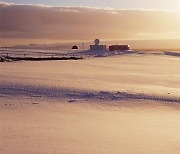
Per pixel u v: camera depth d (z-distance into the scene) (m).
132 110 19.86
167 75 40.28
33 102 21.25
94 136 12.63
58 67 47.59
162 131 13.88
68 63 57.88
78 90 25.02
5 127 13.96
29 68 43.34
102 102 21.97
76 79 31.50
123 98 23.08
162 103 21.95
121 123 15.62
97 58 77.31
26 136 12.37
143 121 16.33
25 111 18.47
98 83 29.05
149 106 21.12
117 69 48.25
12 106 19.86
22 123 14.97
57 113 18.12
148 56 89.62
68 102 21.70
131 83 30.70
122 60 72.56
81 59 71.81
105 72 41.88
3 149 10.52
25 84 26.56
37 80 28.86
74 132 13.27
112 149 10.84
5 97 22.48
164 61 72.75
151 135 13.05
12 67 44.19
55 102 21.56
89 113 18.45
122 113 18.83
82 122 15.62
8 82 27.19
